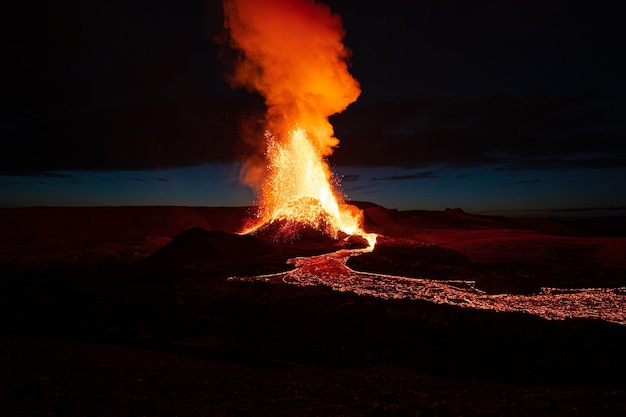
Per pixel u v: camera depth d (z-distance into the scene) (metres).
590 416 6.85
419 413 6.89
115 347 11.09
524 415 6.89
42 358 9.21
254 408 7.06
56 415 6.57
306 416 6.75
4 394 7.12
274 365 10.34
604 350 10.51
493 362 10.20
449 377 9.62
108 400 7.18
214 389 7.91
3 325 13.00
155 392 7.65
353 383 8.41
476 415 6.87
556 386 9.05
